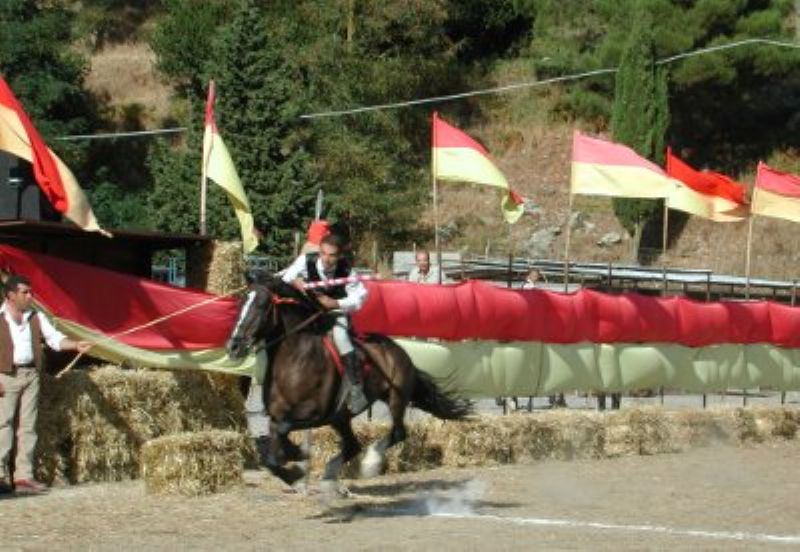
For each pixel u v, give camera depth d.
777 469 16.33
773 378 22.52
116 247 15.66
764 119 52.16
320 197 15.75
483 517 11.84
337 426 12.44
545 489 13.98
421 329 16.64
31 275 13.72
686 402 25.84
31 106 47.03
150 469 12.77
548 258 43.56
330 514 11.85
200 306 14.59
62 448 13.51
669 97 48.31
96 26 55.69
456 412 13.32
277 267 37.75
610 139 49.91
